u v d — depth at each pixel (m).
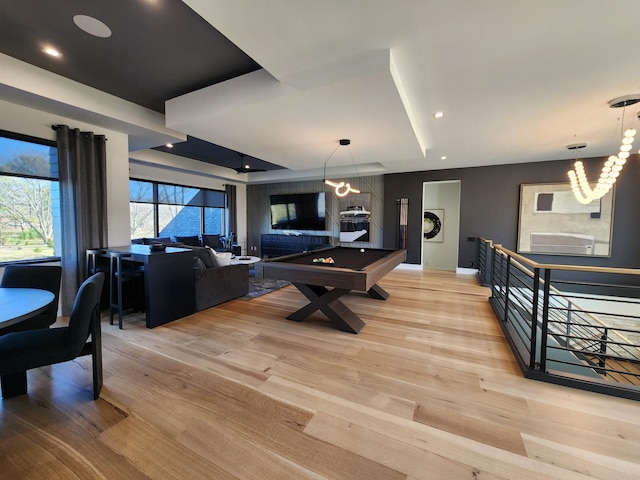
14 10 2.00
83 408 1.83
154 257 3.18
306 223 8.33
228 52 2.52
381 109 2.92
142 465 1.42
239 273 4.46
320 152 4.79
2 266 3.13
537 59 2.30
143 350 2.65
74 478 1.36
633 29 1.92
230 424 1.71
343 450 1.52
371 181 7.54
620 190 5.37
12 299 1.83
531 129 3.92
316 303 3.30
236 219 9.09
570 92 2.85
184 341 2.85
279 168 7.89
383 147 4.39
